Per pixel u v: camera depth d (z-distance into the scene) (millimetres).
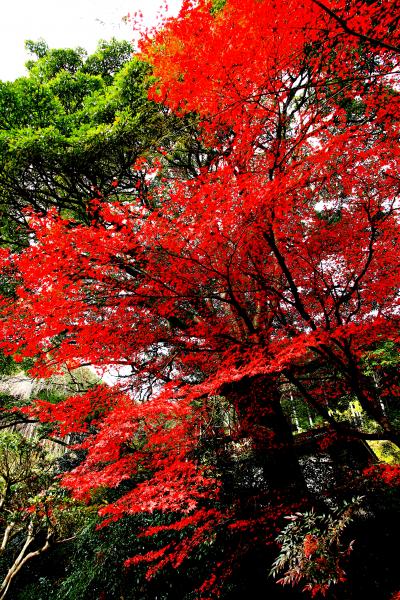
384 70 4781
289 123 5215
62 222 4512
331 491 6285
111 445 4395
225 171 4160
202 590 5492
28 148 5887
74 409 6145
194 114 6188
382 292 6191
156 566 5488
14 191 6863
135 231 4414
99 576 6730
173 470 4836
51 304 5031
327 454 8008
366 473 6152
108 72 8680
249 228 4375
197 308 6547
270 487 6699
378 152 4660
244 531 6020
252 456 7086
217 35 4406
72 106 7586
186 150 7664
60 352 5953
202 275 5055
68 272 4676
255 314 7773
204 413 5688
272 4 3863
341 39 4242
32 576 10250
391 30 4242
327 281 5895
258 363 4590
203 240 4348
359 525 5695
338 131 4863
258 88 4656
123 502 4418
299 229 5637
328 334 4383
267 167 4957
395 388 6895
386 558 5133
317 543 3719
